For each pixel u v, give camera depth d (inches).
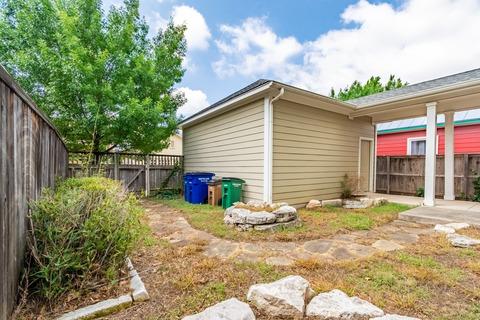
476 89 195.2
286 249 124.2
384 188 355.6
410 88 290.0
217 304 70.2
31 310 69.0
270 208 172.2
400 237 143.8
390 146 430.3
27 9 259.9
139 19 316.8
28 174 78.2
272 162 216.2
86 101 249.1
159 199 306.3
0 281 55.8
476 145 328.5
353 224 168.2
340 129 285.6
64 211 81.2
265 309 71.3
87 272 78.7
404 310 72.3
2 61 251.3
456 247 124.7
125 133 280.2
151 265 103.7
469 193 279.7
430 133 229.5
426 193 232.4
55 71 238.7
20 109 69.6
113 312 71.3
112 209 91.7
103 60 252.1
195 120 336.2
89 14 272.2
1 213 55.9
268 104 213.0
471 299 77.8
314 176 255.0
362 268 100.7
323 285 85.6
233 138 263.6
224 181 233.0
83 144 288.4
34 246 73.2
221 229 157.5
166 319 68.3
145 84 292.5
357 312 66.7
